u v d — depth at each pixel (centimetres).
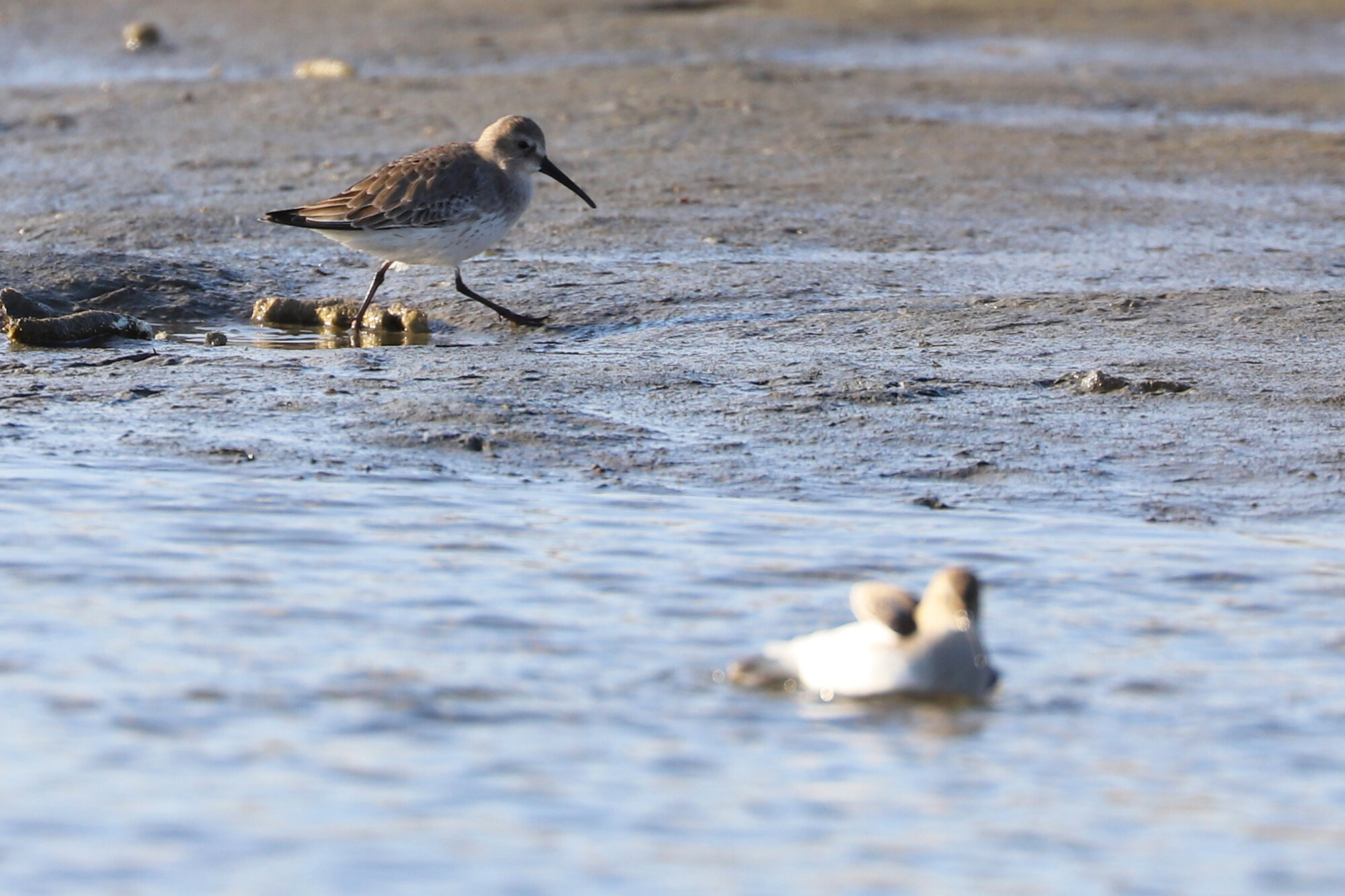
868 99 2991
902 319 1662
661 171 2380
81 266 1781
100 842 676
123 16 3847
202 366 1475
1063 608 953
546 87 3020
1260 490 1185
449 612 931
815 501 1152
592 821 702
